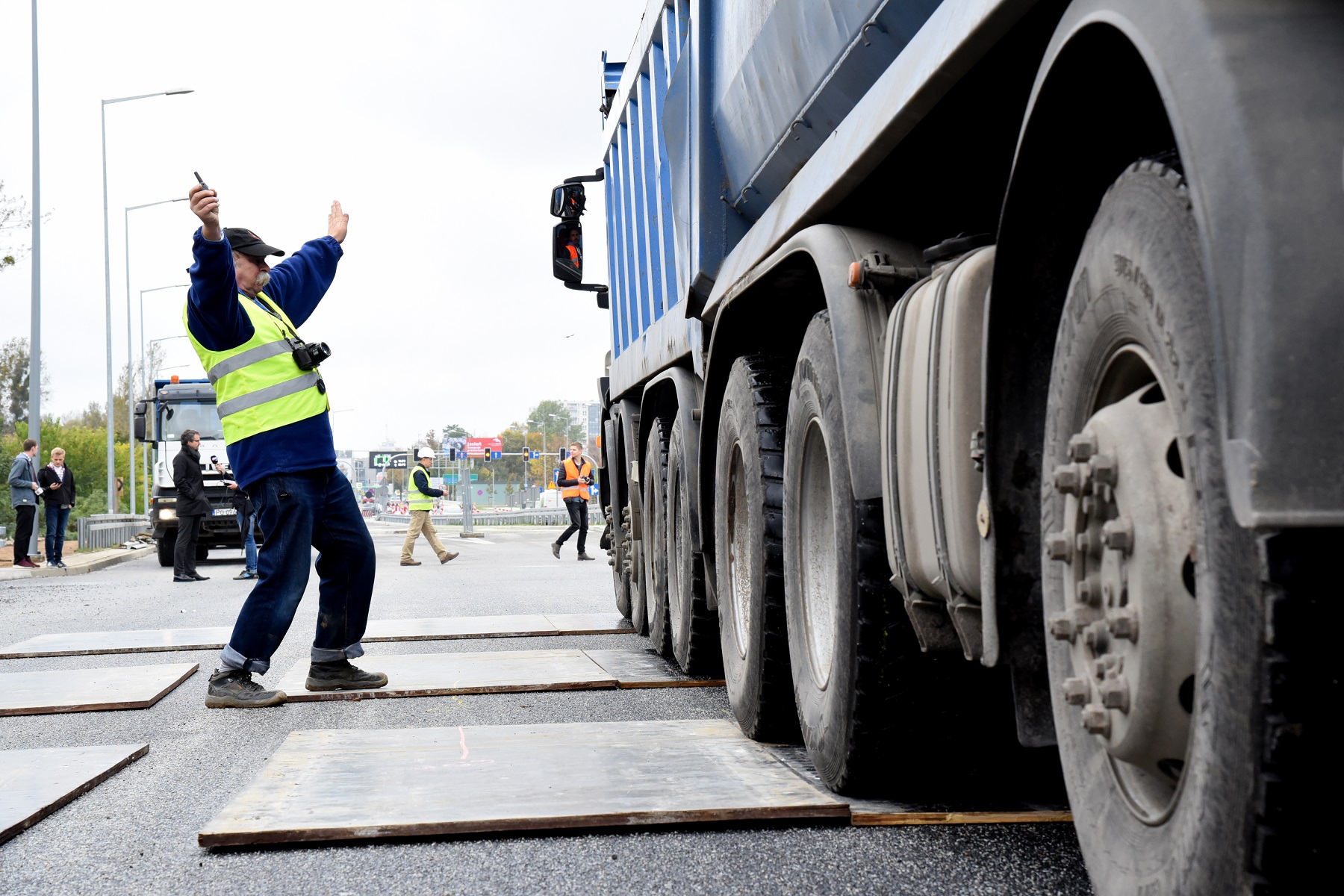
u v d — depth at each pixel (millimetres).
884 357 2887
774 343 4188
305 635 8234
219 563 22297
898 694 2916
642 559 7270
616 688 5496
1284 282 1257
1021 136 1751
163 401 21250
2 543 28922
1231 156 1305
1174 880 1532
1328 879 1305
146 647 7355
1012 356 2039
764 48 3580
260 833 2912
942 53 2203
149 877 2723
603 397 9070
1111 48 1618
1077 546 1783
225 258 5227
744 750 3814
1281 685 1261
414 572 16094
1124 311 1667
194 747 4348
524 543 30250
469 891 2555
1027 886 2449
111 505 32219
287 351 5562
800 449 3461
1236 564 1327
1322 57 1335
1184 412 1479
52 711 5141
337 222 6305
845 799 3123
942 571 2463
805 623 3484
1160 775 1668
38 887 2670
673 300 5781
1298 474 1238
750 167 4145
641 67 6578
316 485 5438
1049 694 2096
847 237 3047
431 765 3639
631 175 7219
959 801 3109
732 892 2479
